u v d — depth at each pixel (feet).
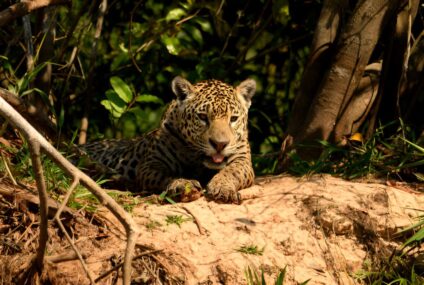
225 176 32.91
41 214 22.13
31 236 26.96
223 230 29.25
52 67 43.01
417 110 41.75
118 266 24.27
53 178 29.45
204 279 26.81
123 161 39.34
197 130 35.27
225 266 27.17
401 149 37.68
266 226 29.94
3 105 18.79
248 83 37.88
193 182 32.58
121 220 20.80
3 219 27.48
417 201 33.17
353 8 41.47
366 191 32.76
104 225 27.99
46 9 38.27
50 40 38.14
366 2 37.65
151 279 26.04
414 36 41.65
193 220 29.40
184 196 31.89
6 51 40.57
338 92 38.17
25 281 24.99
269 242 29.22
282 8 42.55
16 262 25.61
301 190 32.50
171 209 29.99
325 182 33.60
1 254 26.27
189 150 36.58
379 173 35.88
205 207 30.76
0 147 31.35
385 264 30.99
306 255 29.60
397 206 32.50
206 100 35.45
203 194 32.58
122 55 44.93
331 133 38.60
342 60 37.99
